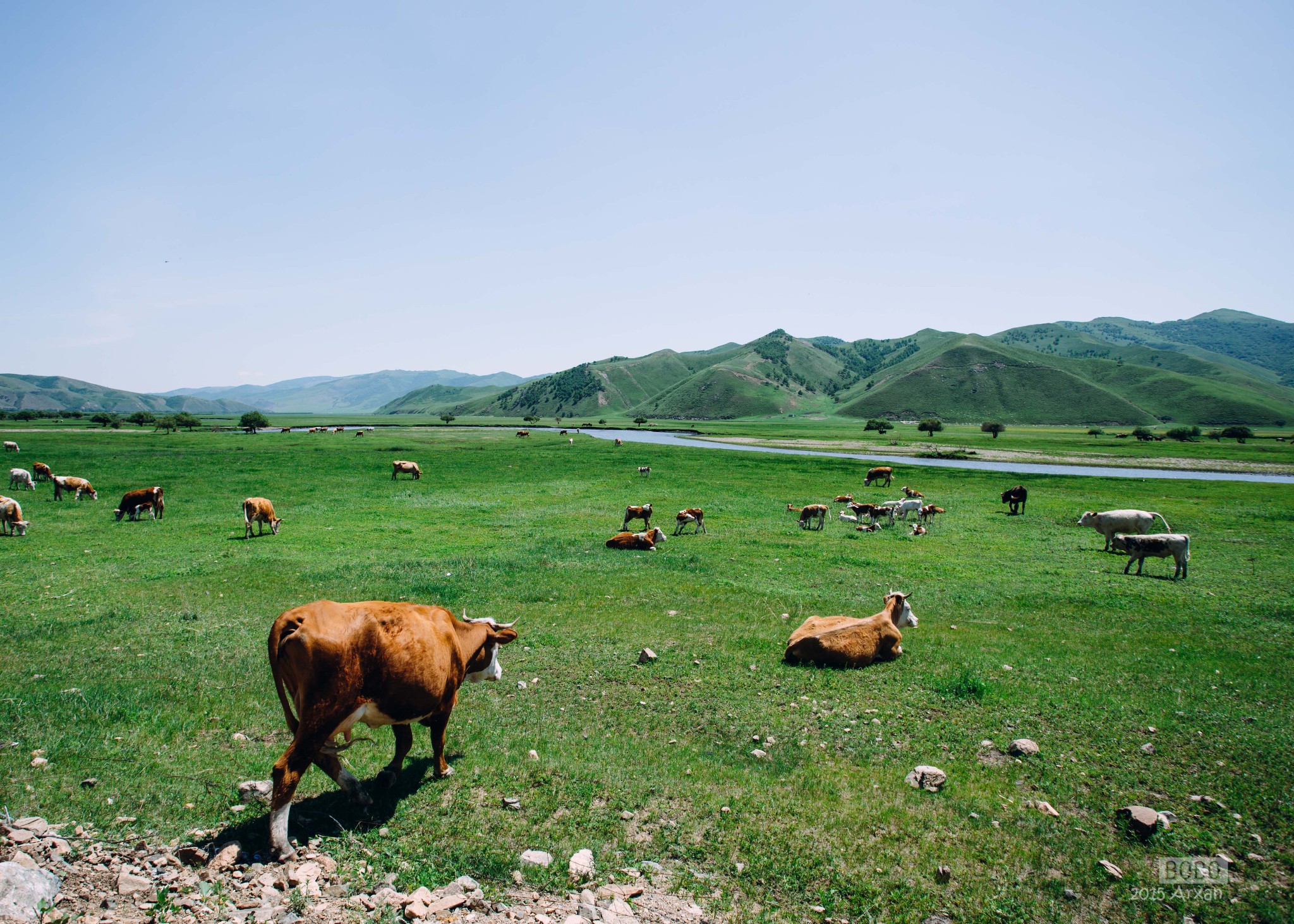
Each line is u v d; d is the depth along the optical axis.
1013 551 26.42
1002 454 90.75
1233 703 10.83
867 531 30.56
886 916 5.57
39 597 16.08
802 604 17.17
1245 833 7.04
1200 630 15.78
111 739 8.01
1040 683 11.64
